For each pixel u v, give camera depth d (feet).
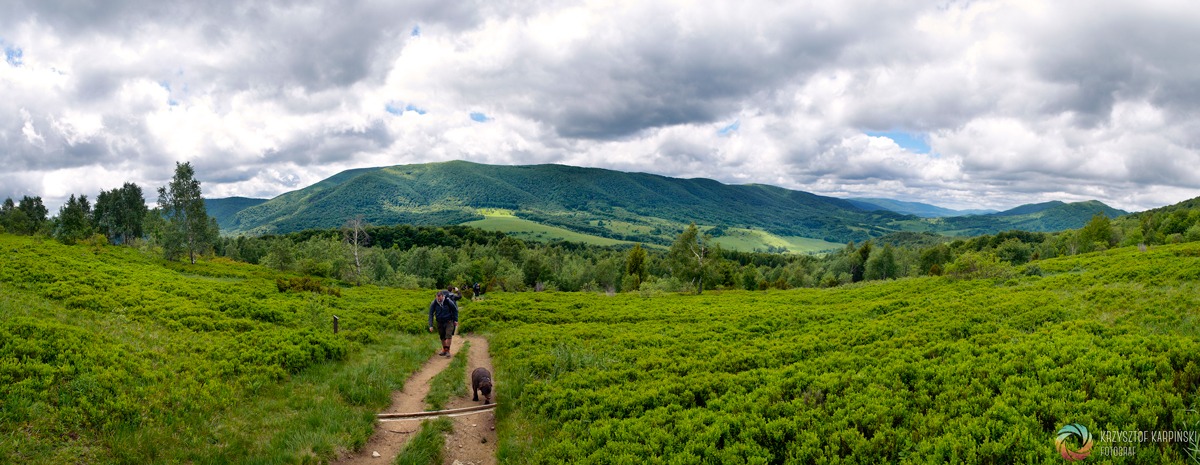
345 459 34.58
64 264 102.58
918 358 49.75
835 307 111.14
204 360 49.42
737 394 44.91
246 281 149.48
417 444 36.55
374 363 58.70
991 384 38.65
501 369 63.36
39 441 28.91
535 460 35.45
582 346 74.74
